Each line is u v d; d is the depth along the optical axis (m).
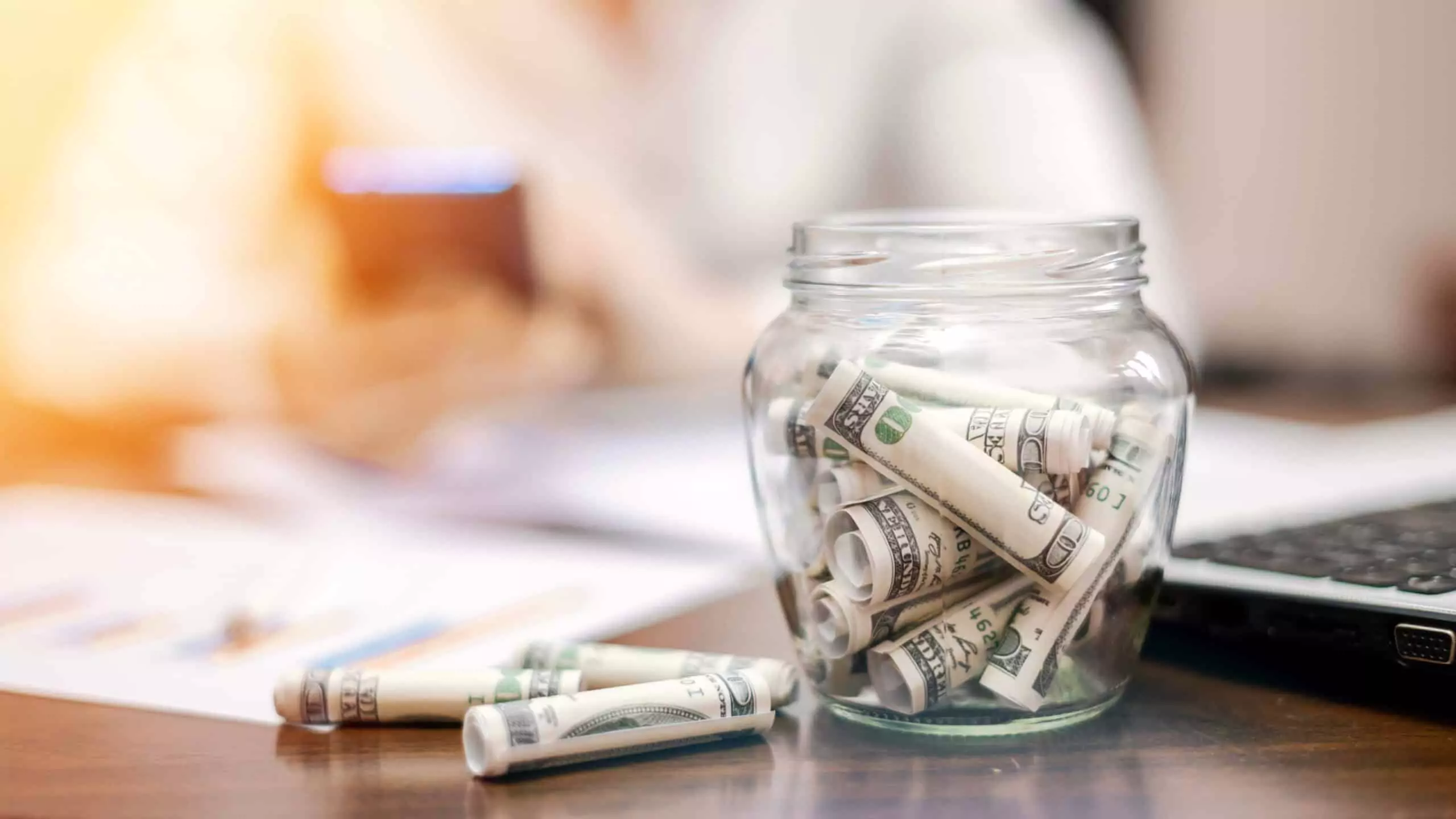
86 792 0.40
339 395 1.20
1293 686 0.49
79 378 1.25
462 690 0.45
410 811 0.38
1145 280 0.47
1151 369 0.45
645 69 1.52
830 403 0.43
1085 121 1.47
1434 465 0.83
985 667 0.43
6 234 1.27
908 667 0.43
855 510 0.42
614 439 1.11
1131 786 0.39
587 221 1.40
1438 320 1.62
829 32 1.55
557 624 0.58
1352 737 0.43
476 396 1.20
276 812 0.38
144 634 0.59
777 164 1.55
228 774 0.42
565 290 1.38
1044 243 0.44
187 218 1.29
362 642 0.56
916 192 1.52
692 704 0.43
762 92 1.55
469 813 0.38
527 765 0.41
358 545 0.78
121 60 1.29
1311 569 0.50
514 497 0.92
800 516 0.46
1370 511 0.65
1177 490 0.47
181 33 1.30
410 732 0.46
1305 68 1.62
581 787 0.40
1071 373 0.44
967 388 0.43
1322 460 0.89
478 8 1.43
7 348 1.25
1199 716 0.46
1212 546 0.55
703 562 0.72
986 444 0.42
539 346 1.25
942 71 1.51
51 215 1.28
